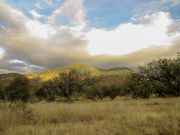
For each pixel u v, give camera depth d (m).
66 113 13.61
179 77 30.27
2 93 29.47
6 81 32.12
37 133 8.52
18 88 30.08
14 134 8.55
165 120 10.33
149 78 33.62
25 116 12.38
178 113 12.16
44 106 17.91
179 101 21.59
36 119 12.24
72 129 9.07
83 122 11.44
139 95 48.25
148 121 10.47
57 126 9.92
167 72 30.86
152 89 37.19
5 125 10.46
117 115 13.45
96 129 9.13
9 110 13.01
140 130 8.77
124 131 8.68
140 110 16.23
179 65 30.08
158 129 8.64
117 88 61.97
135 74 36.09
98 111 14.95
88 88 58.84
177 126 8.85
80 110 14.84
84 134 8.24
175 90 31.91
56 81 51.56
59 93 51.12
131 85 50.78
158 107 18.11
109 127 9.46
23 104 14.98
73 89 51.12
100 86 61.94
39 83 56.84
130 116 12.23
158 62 31.73
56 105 19.14
